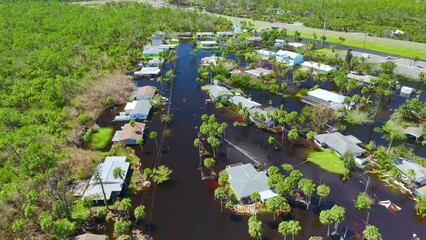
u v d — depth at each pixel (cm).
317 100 17162
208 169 12412
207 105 17412
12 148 12175
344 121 15600
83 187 11344
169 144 14075
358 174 11988
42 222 8906
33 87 16812
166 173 12200
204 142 14150
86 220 10231
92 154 13138
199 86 19925
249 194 10612
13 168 11556
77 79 18438
